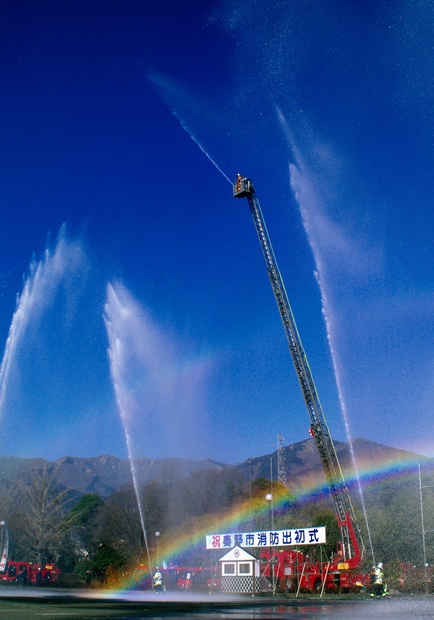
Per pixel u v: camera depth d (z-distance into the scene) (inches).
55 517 3398.1
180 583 2288.4
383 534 2428.6
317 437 2662.4
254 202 2972.4
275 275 2883.9
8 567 2445.9
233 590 1887.3
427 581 1951.3
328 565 1950.1
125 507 3848.4
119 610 859.4
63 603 1034.7
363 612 912.9
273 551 1913.1
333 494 2568.9
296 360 2755.9
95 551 3742.6
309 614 845.2
